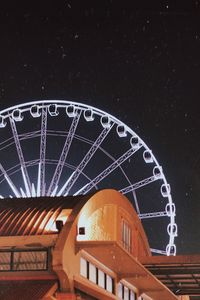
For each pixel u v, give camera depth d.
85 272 29.73
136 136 48.94
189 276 41.69
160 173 48.94
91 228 31.67
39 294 25.75
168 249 47.34
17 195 43.94
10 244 27.05
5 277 26.92
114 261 31.61
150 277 35.22
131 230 41.56
